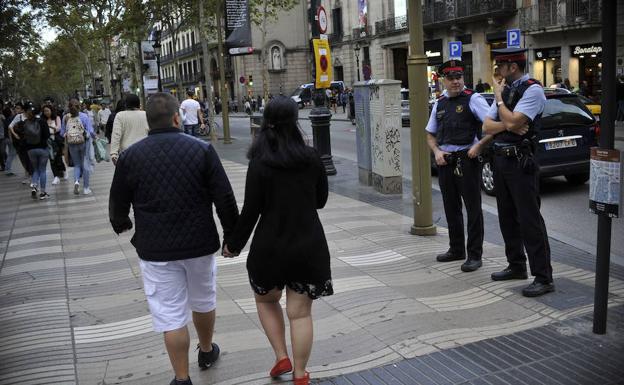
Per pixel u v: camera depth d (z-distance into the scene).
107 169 15.32
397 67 46.69
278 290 3.48
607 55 3.64
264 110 3.35
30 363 4.05
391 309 4.70
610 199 3.78
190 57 73.56
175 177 3.28
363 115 10.70
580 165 9.80
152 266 3.32
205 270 3.46
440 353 3.88
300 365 3.41
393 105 9.74
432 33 39.97
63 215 9.41
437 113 5.78
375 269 5.79
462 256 5.94
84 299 5.32
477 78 36.97
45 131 11.08
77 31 43.38
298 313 3.42
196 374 3.77
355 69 50.81
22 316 4.93
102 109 28.02
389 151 9.83
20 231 8.38
